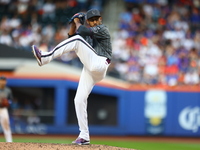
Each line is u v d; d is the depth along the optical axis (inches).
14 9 2844.5
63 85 2241.6
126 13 2893.7
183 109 2262.6
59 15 2832.2
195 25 2829.7
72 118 2354.8
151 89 2289.6
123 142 2016.5
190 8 2925.7
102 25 829.2
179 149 1782.7
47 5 2859.3
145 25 2807.6
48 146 818.8
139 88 2305.6
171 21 2829.7
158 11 2906.0
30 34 2664.9
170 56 2501.2
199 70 2444.6
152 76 2406.5
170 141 2133.4
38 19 2800.2
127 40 2679.6
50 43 2593.5
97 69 816.3
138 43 2659.9
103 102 2363.4
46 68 2263.8
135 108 2294.5
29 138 2103.8
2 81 1469.0
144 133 2281.0
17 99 2364.7
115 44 2642.7
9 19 2783.0
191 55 2546.8
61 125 2249.0
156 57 2536.9
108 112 2352.4
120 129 2300.7
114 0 3034.0
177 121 2266.2
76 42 808.9
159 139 2225.6
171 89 2277.3
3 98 1464.1
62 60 2322.8
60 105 2244.1
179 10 2910.9
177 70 2432.3
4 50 2301.9
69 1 2901.1
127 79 2385.6
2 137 2085.4
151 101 2284.7
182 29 2770.7
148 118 2285.9
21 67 2281.0
